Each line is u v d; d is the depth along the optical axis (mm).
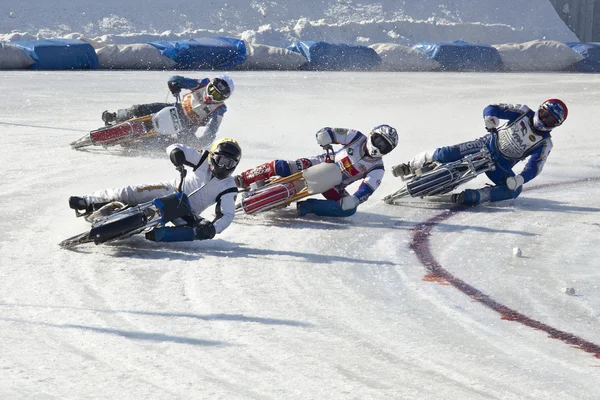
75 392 14961
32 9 154875
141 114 45656
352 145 31922
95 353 17047
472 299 22562
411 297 22469
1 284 21547
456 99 89000
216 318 19719
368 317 20516
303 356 17500
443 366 17406
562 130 66562
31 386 15102
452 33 183375
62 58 117000
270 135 56219
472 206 36156
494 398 15766
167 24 165000
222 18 172250
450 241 29500
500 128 36125
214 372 16344
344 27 171125
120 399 14750
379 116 70625
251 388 15609
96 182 37031
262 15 176125
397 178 41938
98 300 20594
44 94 78625
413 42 177500
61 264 23734
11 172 38656
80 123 58344
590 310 22016
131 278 22641
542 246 29328
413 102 84000
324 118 67500
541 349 18797
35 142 48438
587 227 32781
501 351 18547
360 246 27984
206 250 26250
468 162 35312
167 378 15883
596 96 98375
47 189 35031
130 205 26703
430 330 19766
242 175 32719
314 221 31531
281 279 23453
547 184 42906
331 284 23266
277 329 19188
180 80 44438
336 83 105812
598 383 16812
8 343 17328
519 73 147875
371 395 15562
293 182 31688
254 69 134875
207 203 26859
